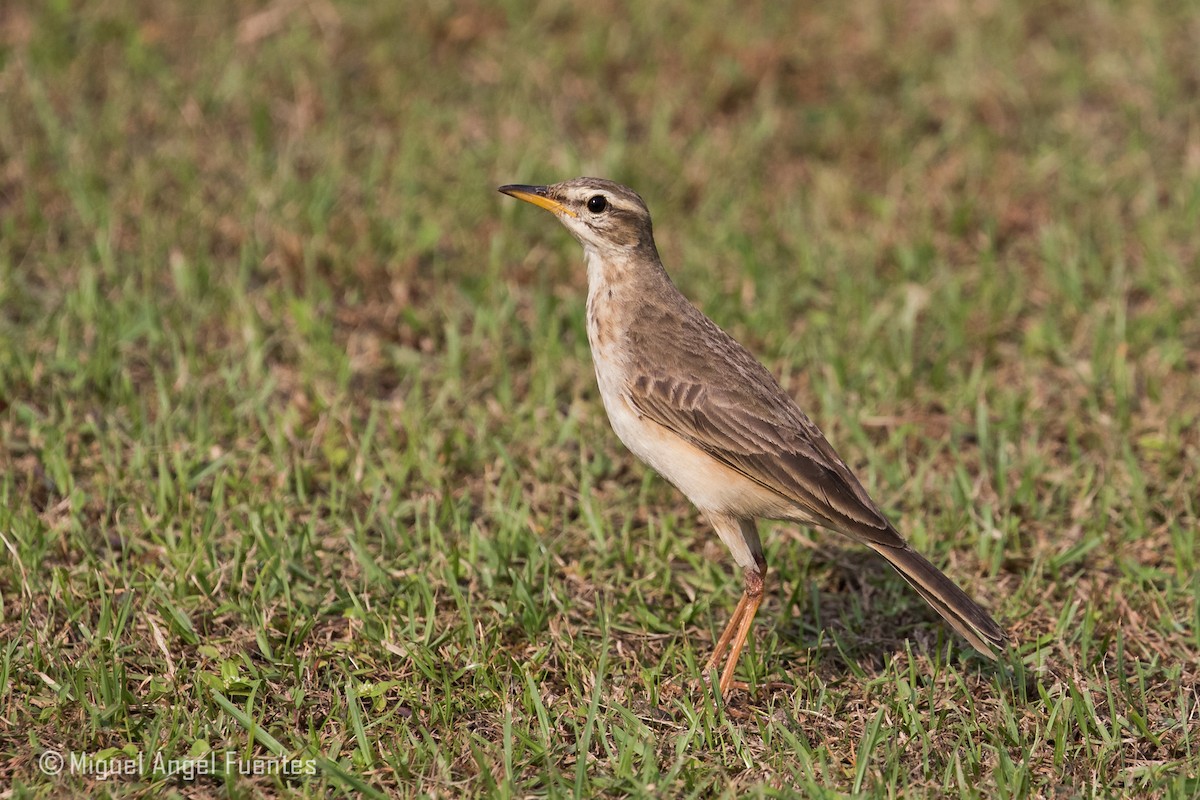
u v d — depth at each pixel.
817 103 18.58
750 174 17.12
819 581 11.61
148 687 9.79
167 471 11.83
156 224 15.39
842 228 16.27
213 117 17.53
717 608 11.20
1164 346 14.26
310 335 13.98
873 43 19.34
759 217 16.38
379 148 16.97
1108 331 14.41
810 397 13.63
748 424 10.35
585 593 11.17
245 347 13.77
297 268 14.98
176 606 10.41
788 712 9.80
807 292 15.05
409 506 11.88
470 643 10.35
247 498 11.84
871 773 9.12
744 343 14.30
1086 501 12.16
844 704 10.02
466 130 17.70
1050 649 10.59
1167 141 17.92
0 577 10.62
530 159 16.72
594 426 13.06
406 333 14.30
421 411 13.02
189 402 13.00
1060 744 9.37
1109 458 12.82
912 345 14.38
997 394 13.77
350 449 12.41
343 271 15.04
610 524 11.88
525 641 10.51
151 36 18.59
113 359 13.39
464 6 19.64
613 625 10.77
